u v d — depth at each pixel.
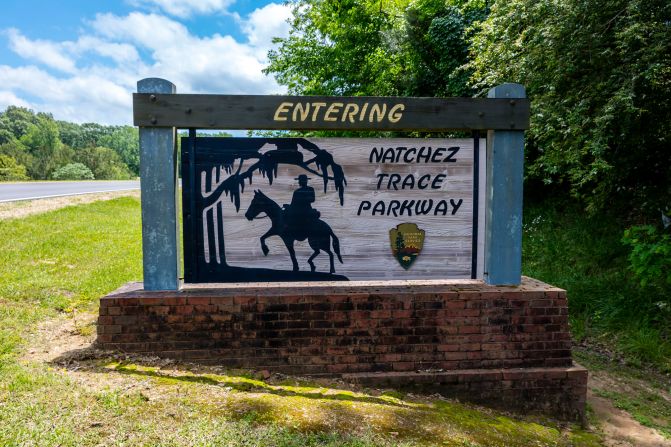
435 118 4.40
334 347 4.15
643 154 8.10
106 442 2.78
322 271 4.51
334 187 4.49
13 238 9.17
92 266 7.89
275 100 4.25
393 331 4.20
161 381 3.65
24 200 15.05
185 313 4.06
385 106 4.35
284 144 4.42
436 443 3.22
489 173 4.53
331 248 4.51
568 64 7.19
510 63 8.12
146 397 3.35
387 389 4.11
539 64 7.71
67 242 9.45
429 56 14.12
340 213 4.50
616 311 6.94
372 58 16.47
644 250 6.48
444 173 4.57
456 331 4.25
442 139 4.55
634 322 6.74
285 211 4.45
